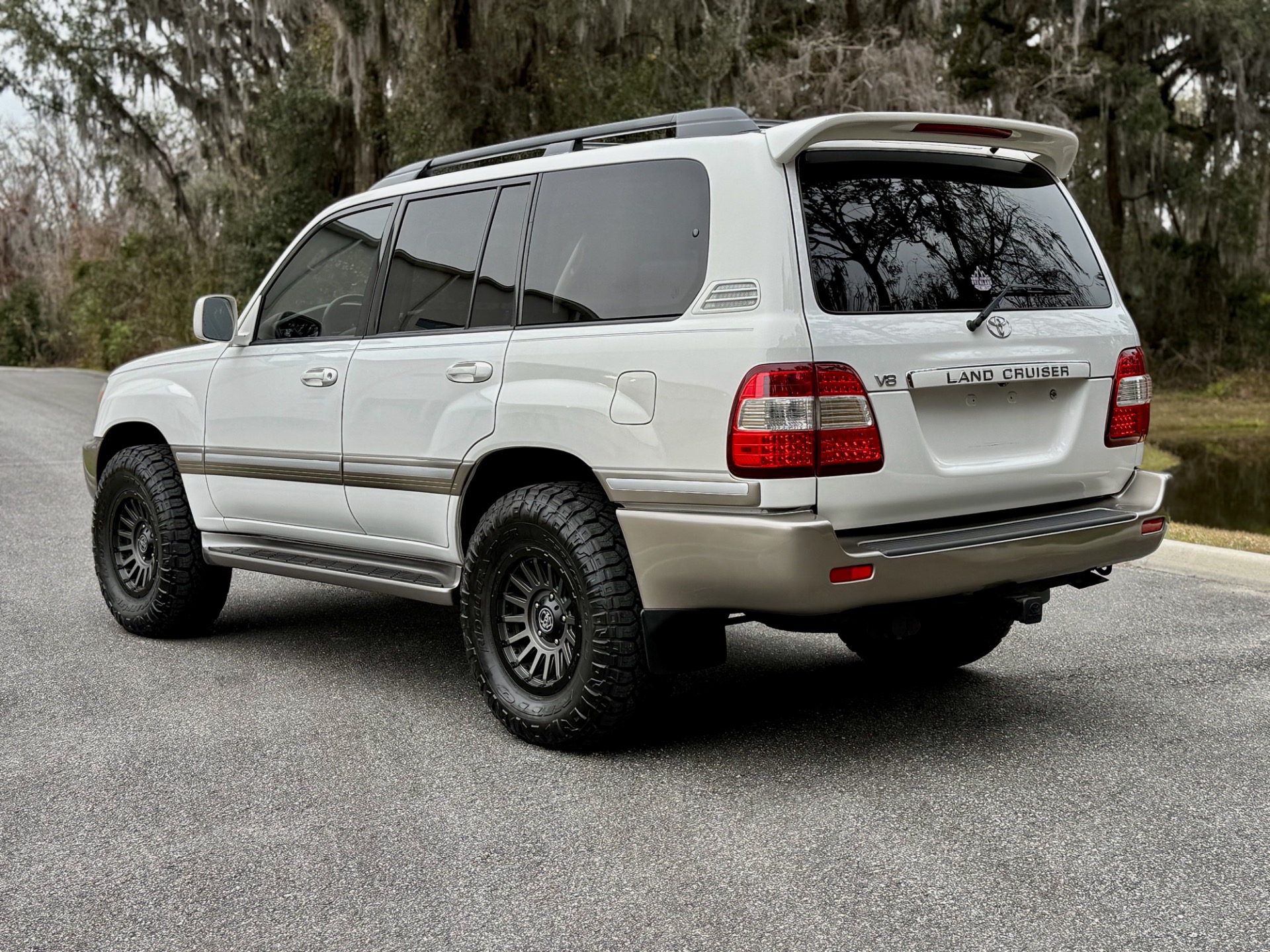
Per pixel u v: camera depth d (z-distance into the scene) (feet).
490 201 14.56
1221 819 11.26
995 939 9.01
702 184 12.42
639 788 12.27
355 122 77.00
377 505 15.34
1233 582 22.11
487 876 10.28
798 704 15.10
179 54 85.25
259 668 16.99
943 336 12.17
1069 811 11.51
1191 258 99.66
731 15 68.90
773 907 9.60
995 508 12.76
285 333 16.94
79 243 164.25
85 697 15.66
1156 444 66.85
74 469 41.01
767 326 11.47
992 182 13.43
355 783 12.53
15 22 83.30
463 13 68.18
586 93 68.80
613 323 12.79
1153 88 89.56
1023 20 92.89
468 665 17.12
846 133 12.11
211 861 10.66
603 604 12.60
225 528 17.87
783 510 11.45
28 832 11.35
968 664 16.87
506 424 13.52
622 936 9.17
